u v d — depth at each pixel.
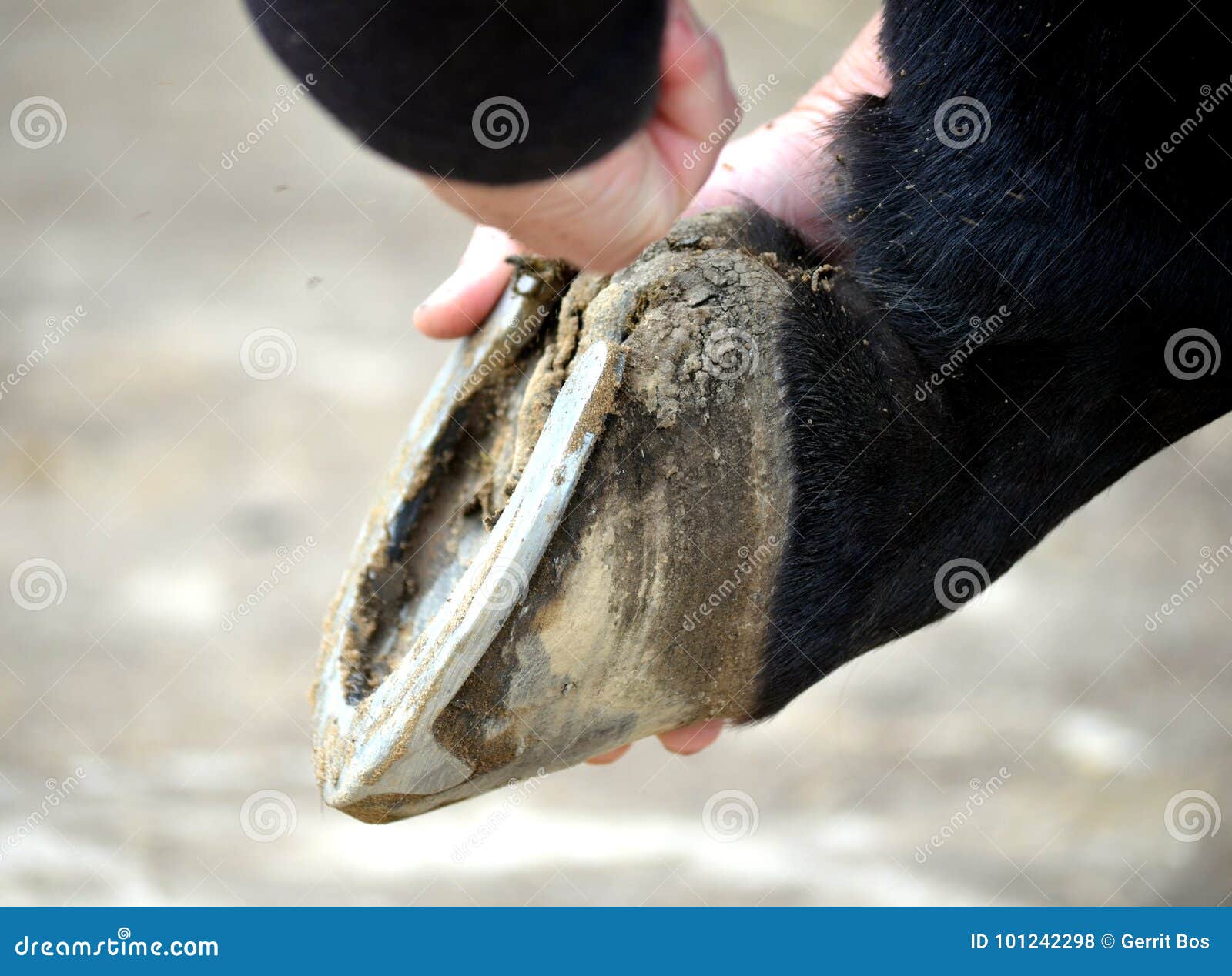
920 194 0.86
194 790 1.72
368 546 0.92
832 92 0.96
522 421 0.87
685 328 0.84
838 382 0.85
